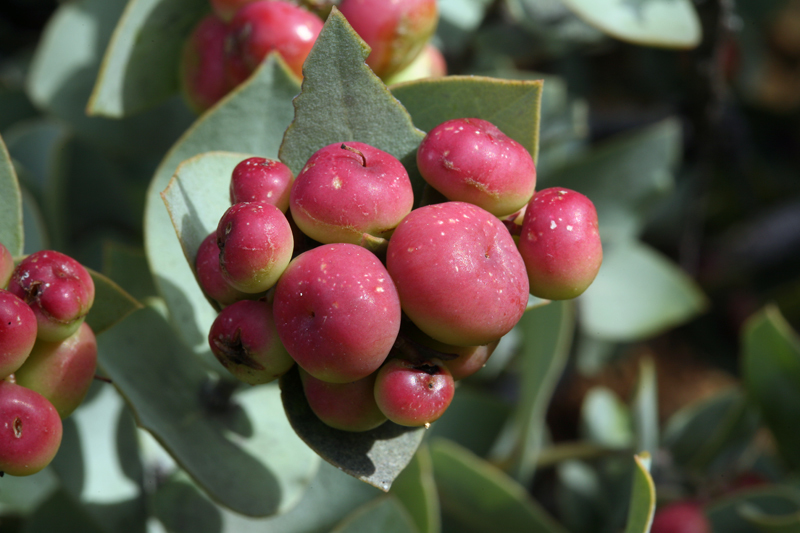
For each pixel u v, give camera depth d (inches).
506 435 11.5
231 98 8.3
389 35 8.6
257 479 8.3
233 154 7.8
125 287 9.5
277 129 8.4
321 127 7.4
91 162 12.4
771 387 11.1
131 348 8.4
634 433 12.4
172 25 9.1
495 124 7.9
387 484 7.2
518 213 7.3
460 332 6.9
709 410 12.5
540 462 11.5
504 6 12.2
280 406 8.5
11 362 7.0
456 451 9.6
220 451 8.3
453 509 10.5
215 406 8.4
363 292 6.8
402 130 7.4
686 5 9.9
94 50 11.2
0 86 13.0
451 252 6.8
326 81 7.3
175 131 11.7
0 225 7.8
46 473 10.1
